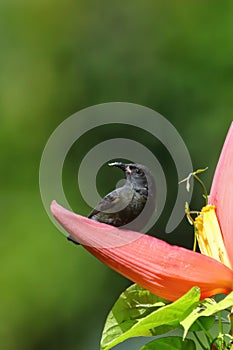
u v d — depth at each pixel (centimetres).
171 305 408
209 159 1708
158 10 1880
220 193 443
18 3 1942
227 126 1730
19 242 1684
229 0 1852
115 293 1638
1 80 1880
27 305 1645
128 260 435
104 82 1862
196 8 1867
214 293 432
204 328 434
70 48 1903
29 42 1917
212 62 1808
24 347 1647
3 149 1803
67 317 1644
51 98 1872
